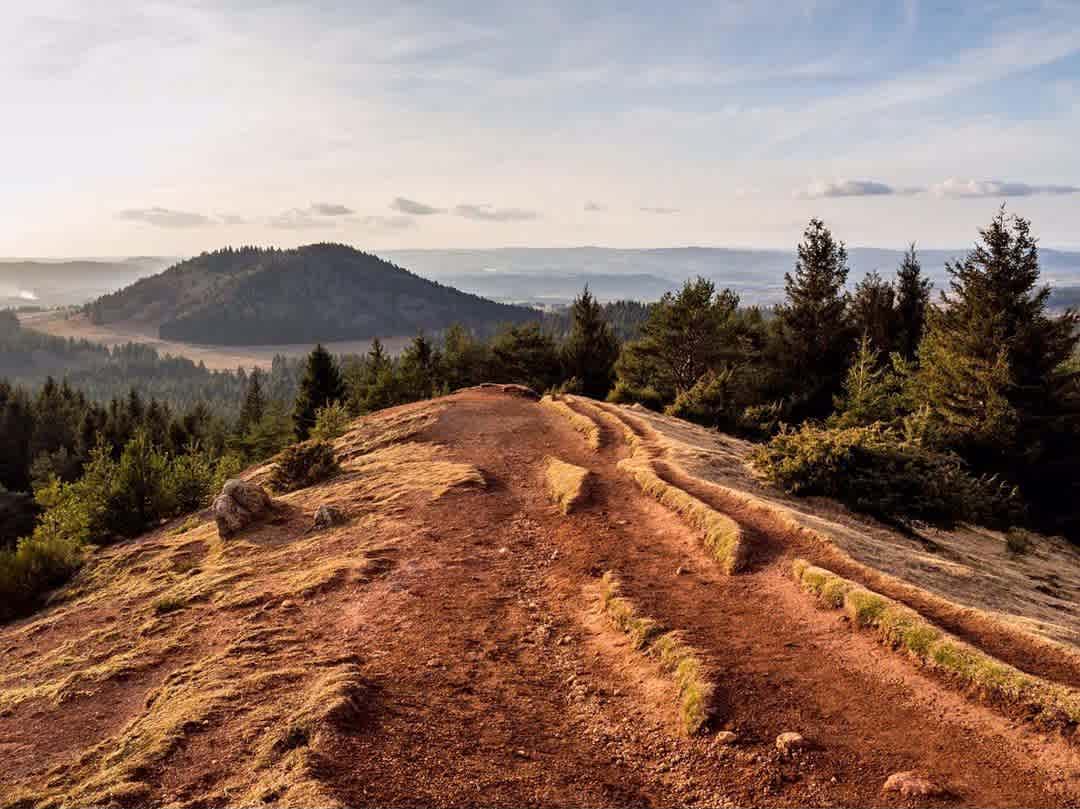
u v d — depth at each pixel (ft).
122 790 23.88
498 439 100.17
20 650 48.49
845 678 30.58
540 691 32.19
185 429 337.52
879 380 153.17
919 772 23.81
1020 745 24.79
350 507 69.36
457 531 57.52
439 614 40.91
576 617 40.83
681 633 35.17
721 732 26.96
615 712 30.14
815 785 23.58
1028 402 116.37
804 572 40.47
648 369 185.98
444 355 258.98
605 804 23.45
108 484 101.09
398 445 104.32
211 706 29.94
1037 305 118.62
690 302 173.27
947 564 46.62
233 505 68.23
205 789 23.88
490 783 24.16
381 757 25.09
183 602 49.01
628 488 66.95
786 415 150.71
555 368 237.86
